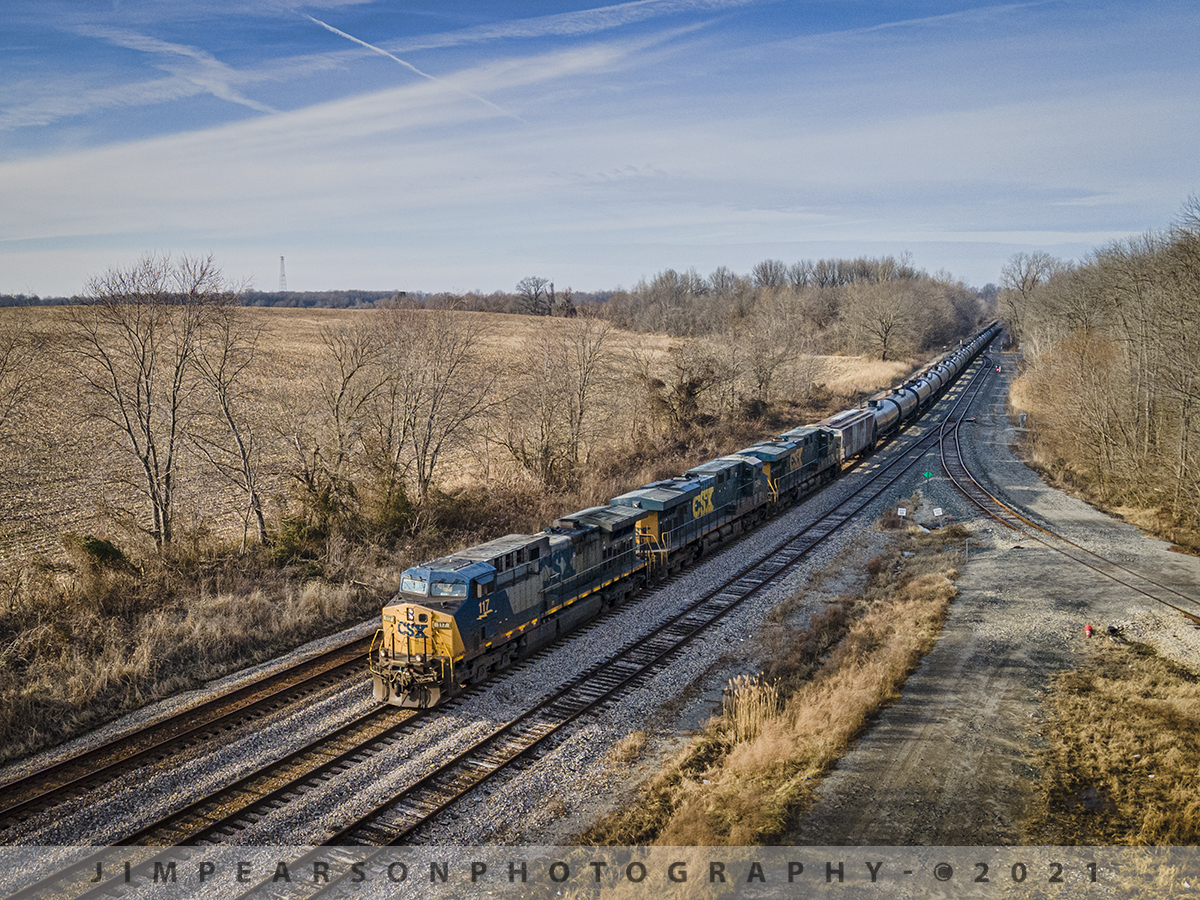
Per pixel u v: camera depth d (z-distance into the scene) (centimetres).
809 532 3609
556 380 4434
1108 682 1920
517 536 2338
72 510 3209
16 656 2047
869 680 1900
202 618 2331
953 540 3381
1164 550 3100
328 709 1884
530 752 1672
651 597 2752
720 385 6506
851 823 1373
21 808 1451
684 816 1391
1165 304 3894
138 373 2931
